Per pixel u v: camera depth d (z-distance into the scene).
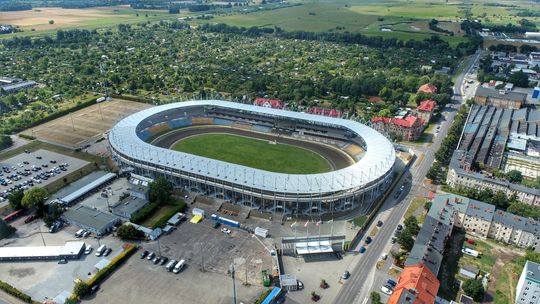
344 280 198.12
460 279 198.75
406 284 173.75
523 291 179.00
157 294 189.25
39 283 196.25
